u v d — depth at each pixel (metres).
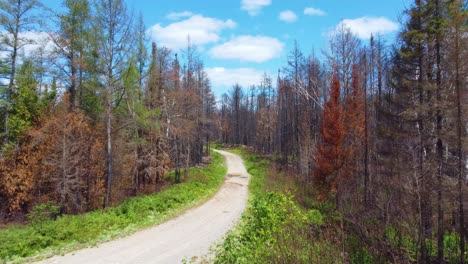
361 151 25.34
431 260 13.09
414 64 16.48
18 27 21.00
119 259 10.10
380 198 13.79
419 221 11.92
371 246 11.37
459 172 12.75
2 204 20.41
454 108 13.08
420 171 13.50
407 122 16.86
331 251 9.85
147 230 13.76
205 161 46.09
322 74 33.06
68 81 21.78
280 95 48.03
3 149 20.06
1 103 20.48
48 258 10.01
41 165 20.58
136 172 26.06
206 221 15.90
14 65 21.30
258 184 29.38
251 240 10.82
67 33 21.09
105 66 20.09
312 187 26.72
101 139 23.05
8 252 10.19
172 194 20.78
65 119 19.80
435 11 14.79
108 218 14.14
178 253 10.87
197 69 34.66
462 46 12.69
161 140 27.83
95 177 22.67
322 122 26.98
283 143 47.19
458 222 14.03
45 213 16.39
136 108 24.03
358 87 27.75
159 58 26.34
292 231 10.97
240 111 85.81
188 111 30.62
